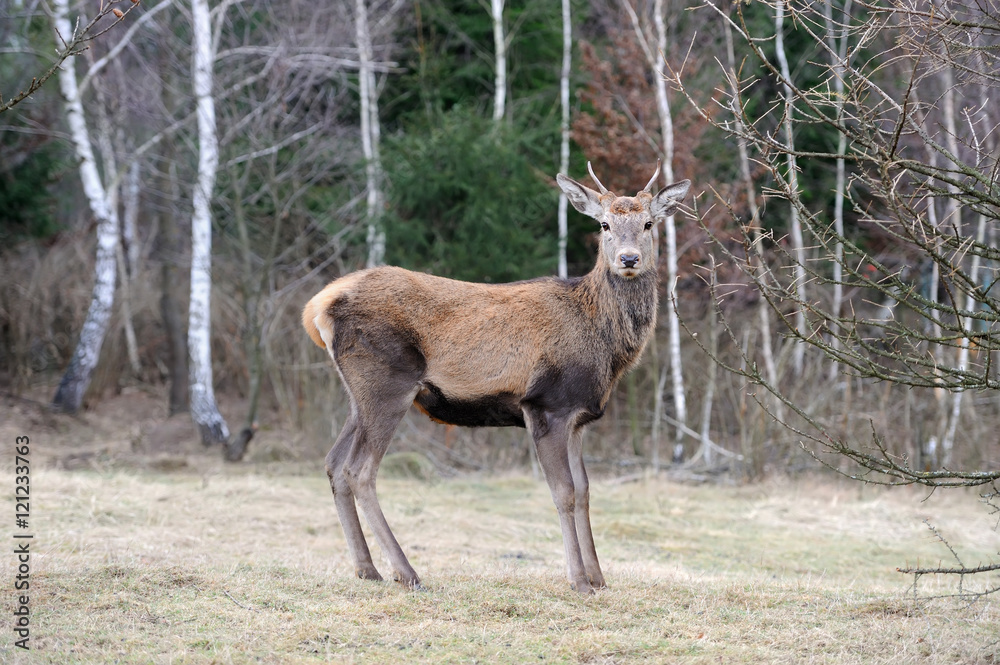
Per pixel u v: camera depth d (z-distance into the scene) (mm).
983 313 6793
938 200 17250
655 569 10508
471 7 27844
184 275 26016
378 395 8680
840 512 15844
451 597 8125
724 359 21344
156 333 26625
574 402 8672
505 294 8938
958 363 17703
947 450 18188
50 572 8336
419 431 21953
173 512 13039
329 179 25656
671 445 22375
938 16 6426
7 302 23922
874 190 7074
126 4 21297
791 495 17328
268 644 6781
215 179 21609
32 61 23656
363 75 23438
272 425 22969
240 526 12633
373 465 8703
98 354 22797
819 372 19797
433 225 22656
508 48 27750
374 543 12008
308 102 24156
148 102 21062
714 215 20828
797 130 24359
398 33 28000
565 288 9000
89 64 22359
